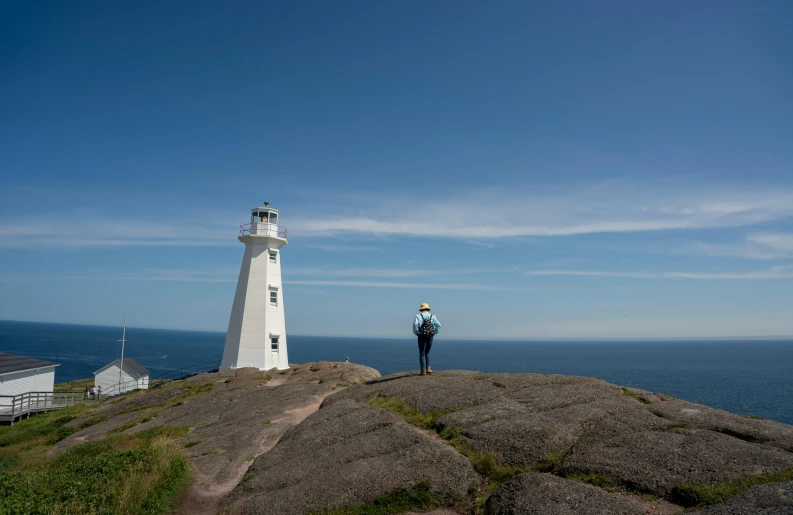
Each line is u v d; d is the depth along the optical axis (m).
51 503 12.82
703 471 9.55
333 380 28.78
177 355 186.88
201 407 28.05
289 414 21.72
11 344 198.12
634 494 9.55
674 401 14.20
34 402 42.84
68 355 163.00
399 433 14.55
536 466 11.45
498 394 16.53
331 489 12.01
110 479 14.37
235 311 45.94
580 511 9.02
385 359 192.75
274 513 11.59
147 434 21.94
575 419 12.98
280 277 47.66
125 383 54.62
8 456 24.86
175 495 13.77
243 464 15.86
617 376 122.69
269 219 47.84
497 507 10.14
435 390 17.95
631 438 11.40
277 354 45.62
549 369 144.12
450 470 11.95
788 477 8.95
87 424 31.38
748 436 10.92
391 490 11.62
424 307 21.72
